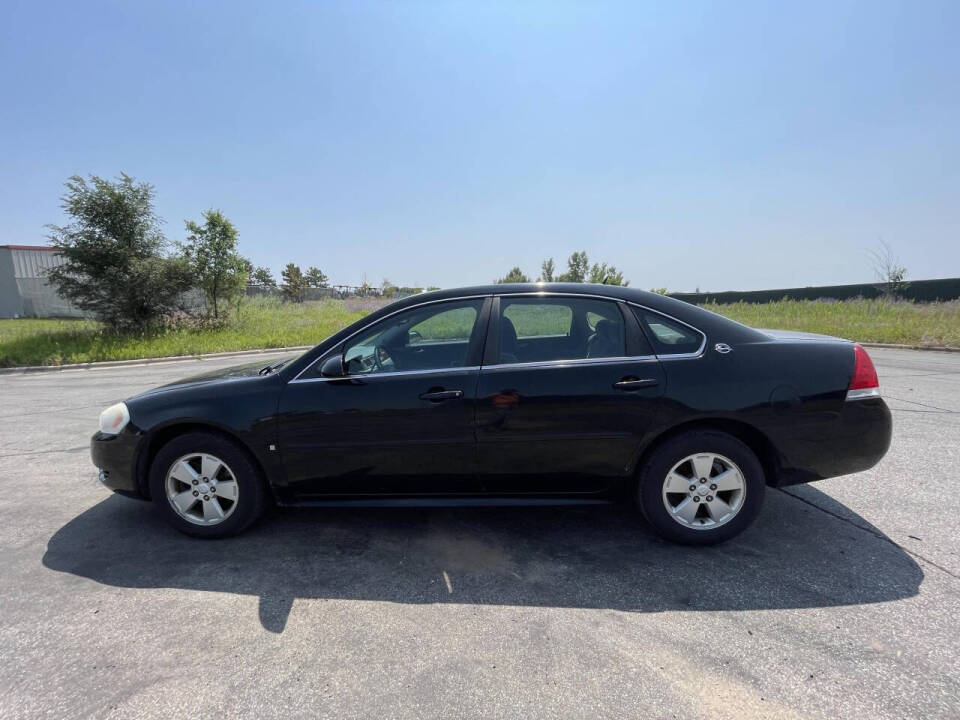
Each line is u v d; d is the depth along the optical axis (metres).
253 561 2.96
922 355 11.77
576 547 3.09
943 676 1.98
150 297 16.31
